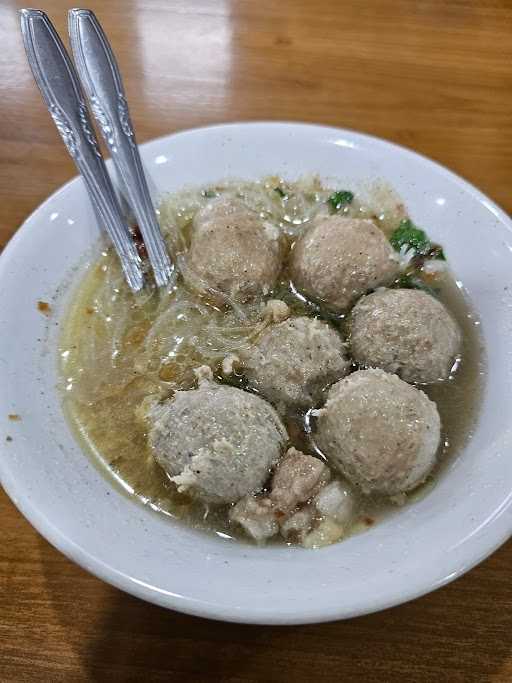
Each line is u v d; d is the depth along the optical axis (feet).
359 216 0.74
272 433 0.54
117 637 0.49
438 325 0.59
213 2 1.09
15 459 0.47
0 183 0.81
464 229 0.67
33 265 0.62
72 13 0.59
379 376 0.55
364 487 0.52
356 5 1.09
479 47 1.03
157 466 0.55
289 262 0.69
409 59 1.00
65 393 0.58
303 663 0.48
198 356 0.63
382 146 0.74
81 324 0.64
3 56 0.98
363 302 0.62
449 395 0.59
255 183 0.76
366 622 0.50
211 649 0.49
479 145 0.88
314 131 0.75
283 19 1.06
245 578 0.43
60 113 0.59
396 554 0.44
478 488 0.48
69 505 0.46
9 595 0.51
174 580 0.42
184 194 0.75
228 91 0.95
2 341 0.55
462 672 0.47
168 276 0.69
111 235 0.66
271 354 0.58
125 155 0.64
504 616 0.50
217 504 0.52
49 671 0.48
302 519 0.50
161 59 1.00
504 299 0.61
